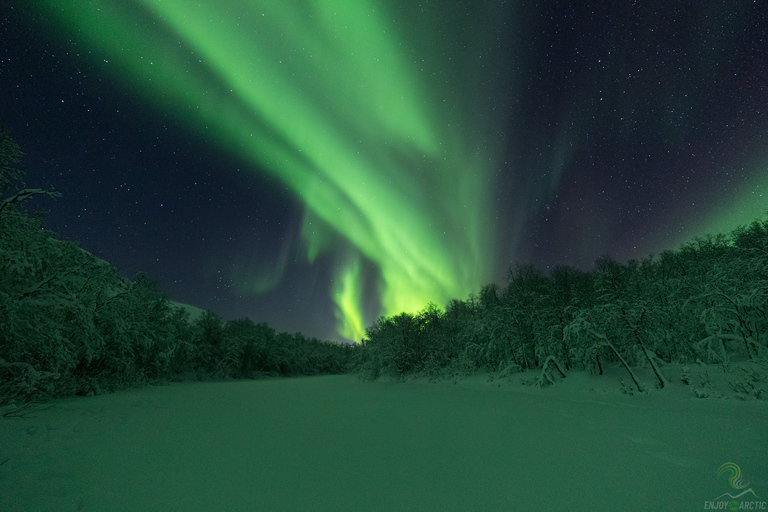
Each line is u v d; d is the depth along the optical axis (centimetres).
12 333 938
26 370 1003
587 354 1285
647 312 1167
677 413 743
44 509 343
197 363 3294
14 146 1023
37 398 1114
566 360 1557
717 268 1220
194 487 404
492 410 941
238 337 3909
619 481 400
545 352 1589
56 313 1126
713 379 947
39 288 1049
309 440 641
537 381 1383
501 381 1605
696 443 534
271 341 4594
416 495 370
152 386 2097
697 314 1181
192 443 627
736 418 659
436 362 2253
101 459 522
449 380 1978
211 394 1627
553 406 959
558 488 383
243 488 399
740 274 1159
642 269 1830
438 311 2708
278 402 1273
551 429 683
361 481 416
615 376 1252
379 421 831
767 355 962
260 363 4234
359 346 2898
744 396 794
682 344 1288
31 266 962
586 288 1719
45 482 418
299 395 1559
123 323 1661
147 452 563
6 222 962
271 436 681
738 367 945
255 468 475
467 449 553
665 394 945
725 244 1553
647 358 1085
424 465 475
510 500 353
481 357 2039
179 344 2675
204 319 3778
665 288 1470
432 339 2444
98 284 1559
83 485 412
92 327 1405
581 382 1284
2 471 452
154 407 1121
